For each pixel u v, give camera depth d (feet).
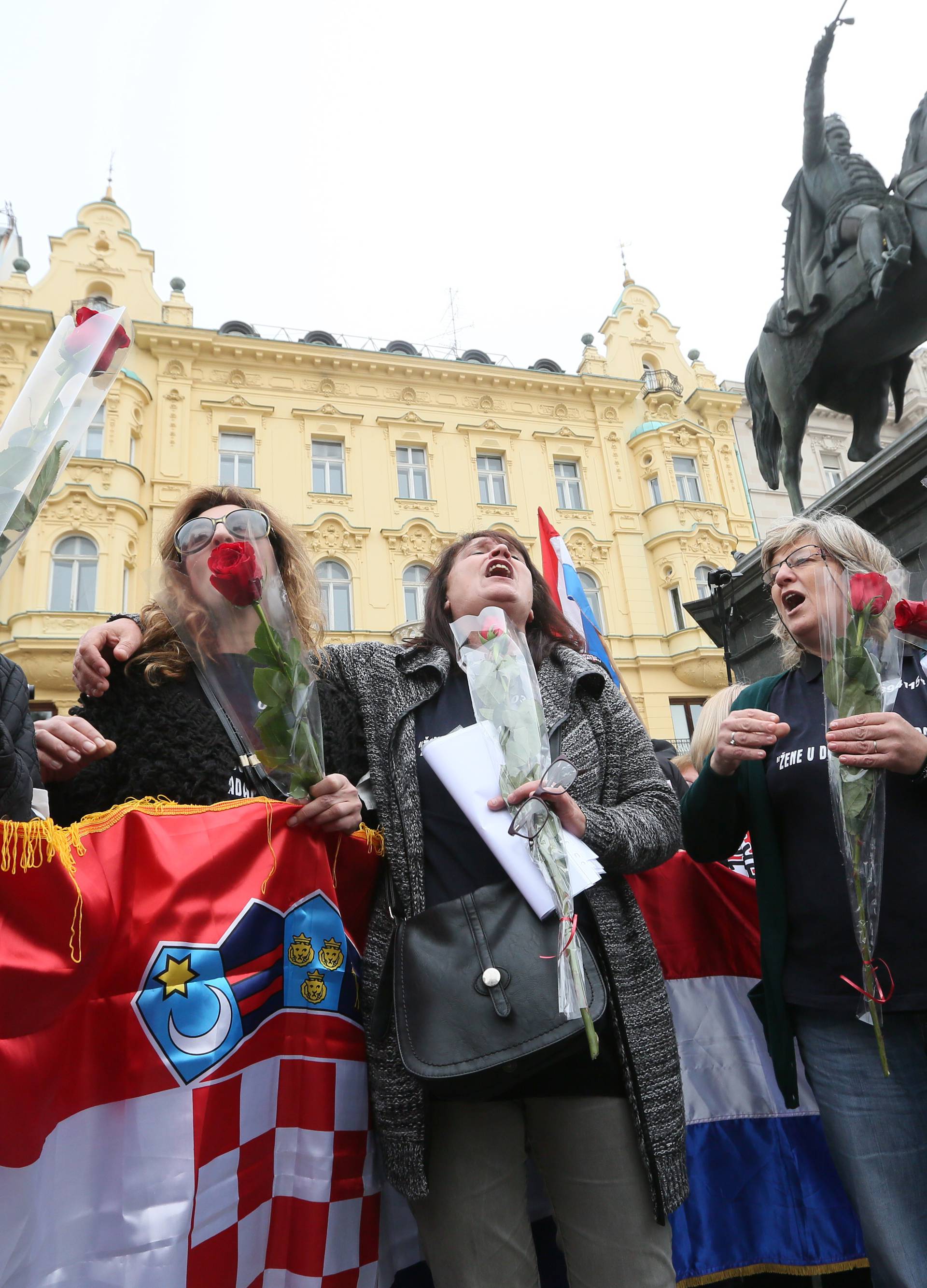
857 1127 5.01
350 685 5.71
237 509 5.98
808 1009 5.42
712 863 7.21
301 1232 4.32
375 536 56.54
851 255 14.08
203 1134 4.06
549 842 4.48
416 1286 5.12
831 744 5.06
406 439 59.98
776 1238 6.18
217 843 4.52
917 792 5.24
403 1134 4.31
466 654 5.19
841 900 5.32
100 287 57.77
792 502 15.79
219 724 4.98
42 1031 3.67
